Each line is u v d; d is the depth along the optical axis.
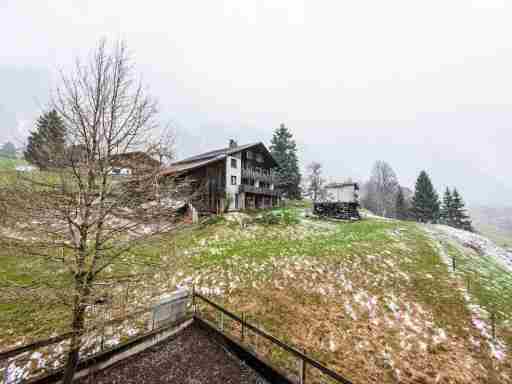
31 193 4.46
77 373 5.70
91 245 5.08
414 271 13.88
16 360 6.59
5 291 4.16
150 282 10.65
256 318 8.75
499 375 7.17
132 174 5.51
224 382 5.89
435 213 47.59
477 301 11.17
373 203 61.44
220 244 17.00
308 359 5.45
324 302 10.06
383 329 8.68
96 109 4.91
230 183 30.22
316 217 28.92
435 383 6.66
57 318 7.65
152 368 6.27
